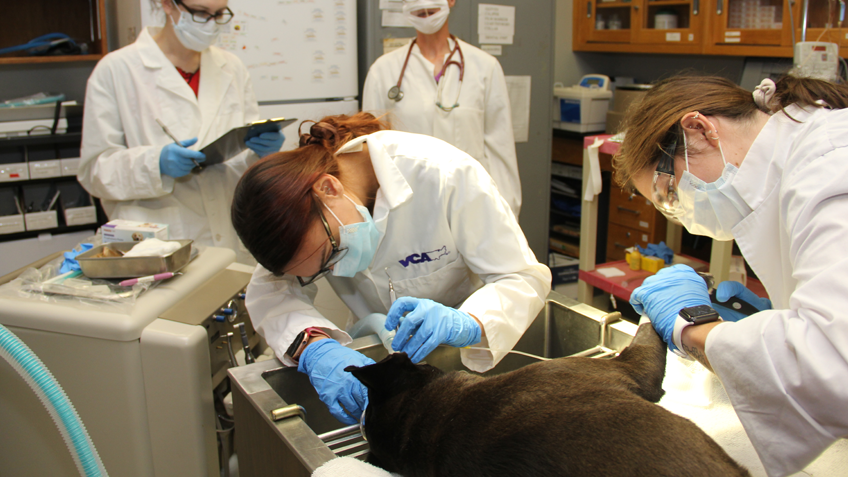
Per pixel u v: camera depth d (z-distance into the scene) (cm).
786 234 77
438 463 63
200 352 101
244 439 90
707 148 82
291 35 238
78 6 278
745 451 81
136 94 176
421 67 230
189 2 165
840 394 57
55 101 254
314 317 110
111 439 105
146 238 125
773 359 63
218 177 188
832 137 69
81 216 256
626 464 53
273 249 84
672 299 83
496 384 68
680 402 92
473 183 106
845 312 57
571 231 367
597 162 229
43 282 111
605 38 355
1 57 242
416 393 74
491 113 239
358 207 95
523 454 56
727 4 275
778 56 263
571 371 69
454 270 119
